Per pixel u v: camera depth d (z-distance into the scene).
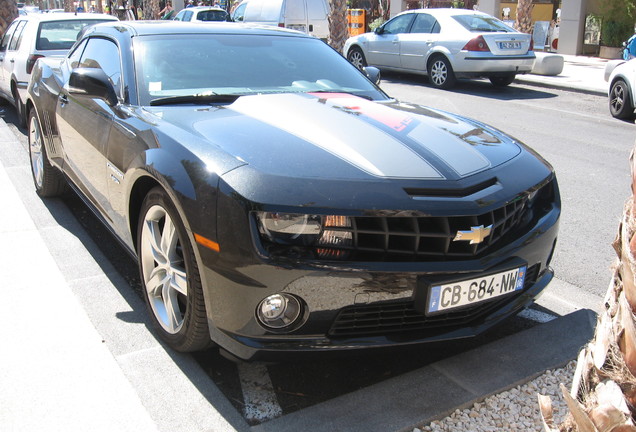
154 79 3.53
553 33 20.36
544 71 14.45
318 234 2.36
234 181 2.41
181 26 4.14
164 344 3.00
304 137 2.79
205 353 2.96
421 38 13.19
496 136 3.30
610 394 1.26
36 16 8.33
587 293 3.76
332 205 2.35
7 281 3.68
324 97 3.54
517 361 2.86
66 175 4.56
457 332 2.62
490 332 3.24
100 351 2.93
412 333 2.57
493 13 21.30
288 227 2.33
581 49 19.64
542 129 9.10
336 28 14.79
